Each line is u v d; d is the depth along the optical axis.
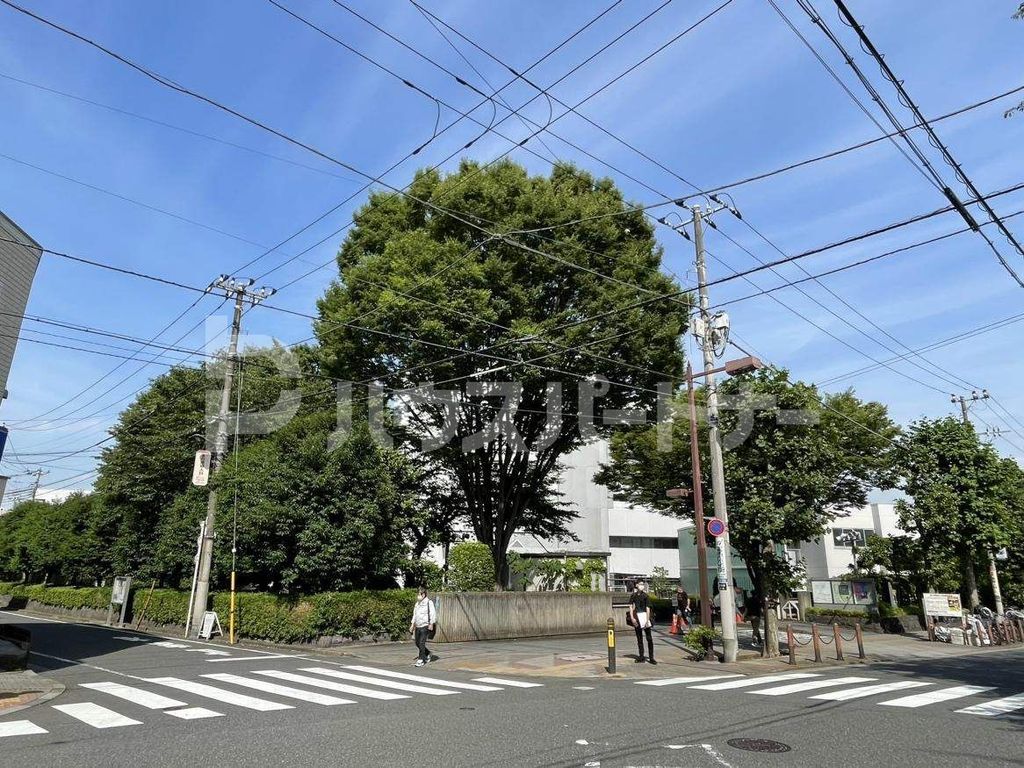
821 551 44.41
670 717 8.16
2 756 6.09
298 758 6.06
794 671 14.05
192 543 23.97
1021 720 8.29
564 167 21.78
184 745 6.53
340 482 18.84
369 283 19.08
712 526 15.50
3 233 14.23
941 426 27.84
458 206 19.30
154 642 18.66
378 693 10.07
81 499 37.78
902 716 8.46
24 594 40.12
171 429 29.34
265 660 14.49
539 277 19.17
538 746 6.55
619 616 25.02
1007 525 26.47
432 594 19.17
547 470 23.81
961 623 25.14
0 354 14.27
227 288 22.11
